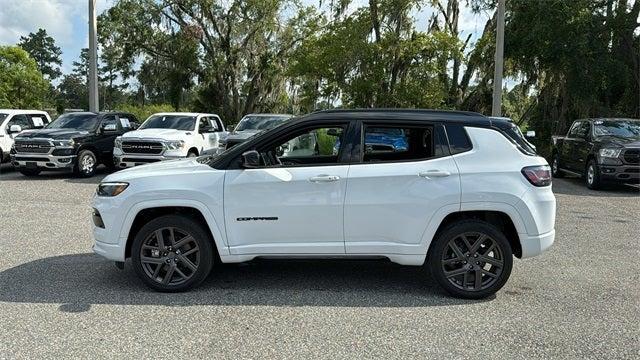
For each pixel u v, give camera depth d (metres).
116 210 5.60
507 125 5.74
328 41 26.70
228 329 4.73
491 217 5.80
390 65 26.62
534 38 22.48
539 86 26.25
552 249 7.78
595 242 8.27
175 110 39.69
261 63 37.59
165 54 37.78
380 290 5.84
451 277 5.59
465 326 4.87
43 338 4.47
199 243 5.61
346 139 5.67
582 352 4.37
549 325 4.93
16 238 7.97
